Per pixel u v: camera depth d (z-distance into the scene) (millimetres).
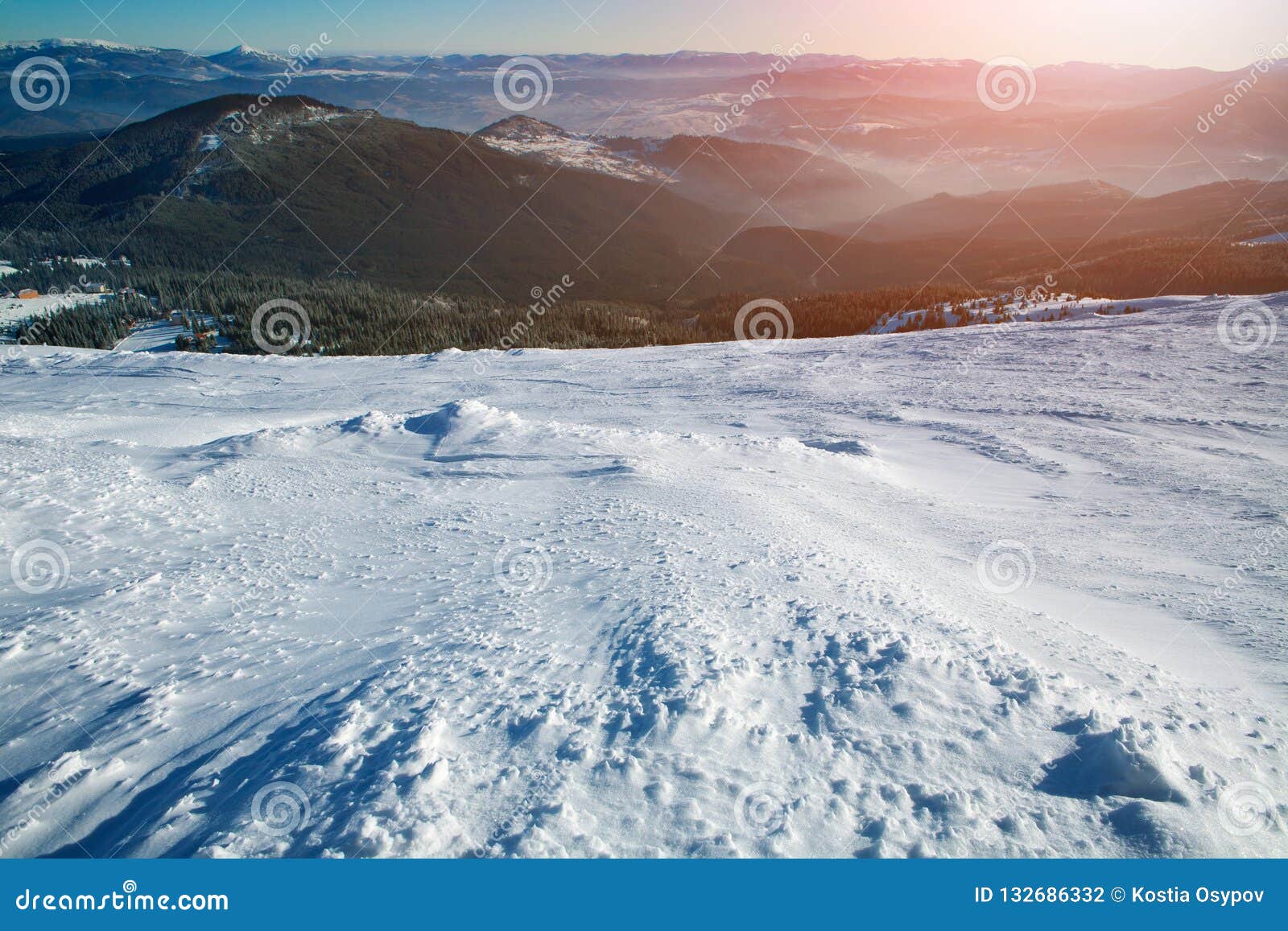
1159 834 3205
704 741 3795
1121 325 30438
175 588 7254
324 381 32344
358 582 7340
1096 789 3518
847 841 3148
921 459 15711
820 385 25594
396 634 5695
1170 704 4566
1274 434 15750
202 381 32938
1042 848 3139
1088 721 4008
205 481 12539
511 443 15422
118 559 8391
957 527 10688
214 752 4086
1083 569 8789
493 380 30922
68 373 35219
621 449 14992
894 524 10719
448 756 3713
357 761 3742
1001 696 4289
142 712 4637
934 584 7496
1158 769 3547
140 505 10938
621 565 7250
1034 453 15680
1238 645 6367
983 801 3391
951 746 3799
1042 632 6043
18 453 13953
